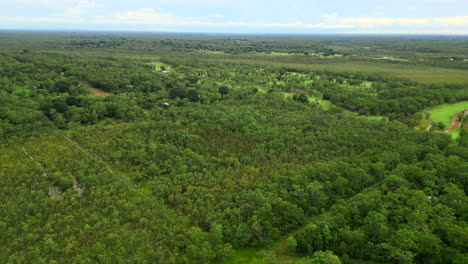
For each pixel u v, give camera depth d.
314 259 43.66
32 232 49.03
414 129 94.94
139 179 66.38
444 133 90.25
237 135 87.62
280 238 53.19
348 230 49.75
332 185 63.16
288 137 85.50
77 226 50.81
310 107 122.44
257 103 124.38
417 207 53.25
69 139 81.50
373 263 47.09
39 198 56.53
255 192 59.72
